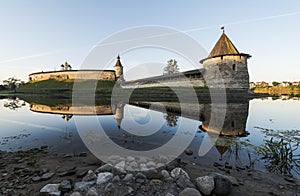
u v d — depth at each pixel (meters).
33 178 3.74
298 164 4.76
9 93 56.62
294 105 20.69
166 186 3.34
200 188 3.26
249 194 3.30
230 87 29.02
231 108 17.41
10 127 9.59
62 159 5.00
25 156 5.34
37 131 8.62
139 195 3.08
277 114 14.20
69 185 3.25
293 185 3.70
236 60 29.44
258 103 23.11
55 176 3.86
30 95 47.34
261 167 4.62
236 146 6.25
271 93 44.84
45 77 63.41
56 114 14.41
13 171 4.24
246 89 30.14
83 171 4.00
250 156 5.34
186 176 3.68
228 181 3.28
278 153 5.29
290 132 8.45
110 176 3.52
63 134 7.99
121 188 3.23
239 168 4.54
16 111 16.66
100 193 3.06
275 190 3.48
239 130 8.88
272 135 7.91
